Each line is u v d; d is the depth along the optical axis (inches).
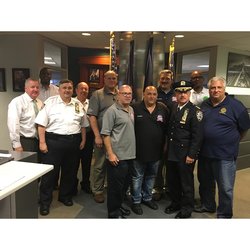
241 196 127.0
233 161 95.9
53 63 217.8
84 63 242.1
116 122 91.6
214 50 218.2
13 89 185.9
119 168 93.4
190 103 99.2
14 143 102.3
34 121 107.3
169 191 111.0
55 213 106.2
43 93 145.4
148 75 127.0
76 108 109.8
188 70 254.1
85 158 127.6
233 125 94.0
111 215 98.3
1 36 181.5
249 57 243.6
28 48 180.1
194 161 97.1
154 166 108.7
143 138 101.8
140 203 111.6
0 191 53.4
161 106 104.4
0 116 189.5
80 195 126.0
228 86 232.1
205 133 97.7
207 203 108.9
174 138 100.0
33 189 83.0
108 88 111.1
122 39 130.6
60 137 104.3
